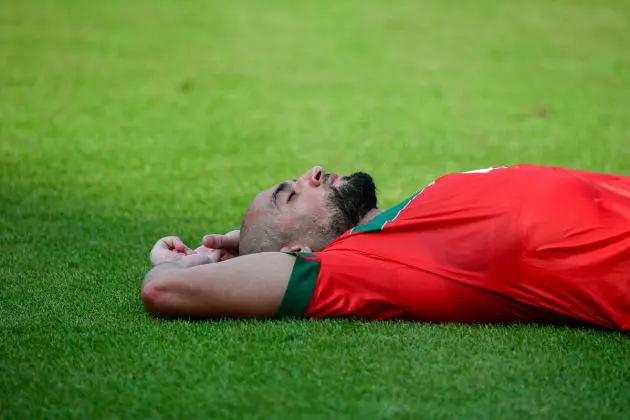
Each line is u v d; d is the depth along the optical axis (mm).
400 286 12977
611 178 14180
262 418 9977
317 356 11609
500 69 44469
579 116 34562
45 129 31875
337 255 13273
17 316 13625
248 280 13016
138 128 32375
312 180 14484
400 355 11656
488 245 12938
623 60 46438
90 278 15906
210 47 49625
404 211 13672
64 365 11531
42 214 21109
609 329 12852
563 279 12742
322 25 56500
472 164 27375
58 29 53688
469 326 12984
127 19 57156
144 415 10117
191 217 21203
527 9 61938
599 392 10609
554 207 12953
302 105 36781
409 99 38031
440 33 54156
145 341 12297
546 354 11766
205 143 30219
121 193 23500
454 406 10211
